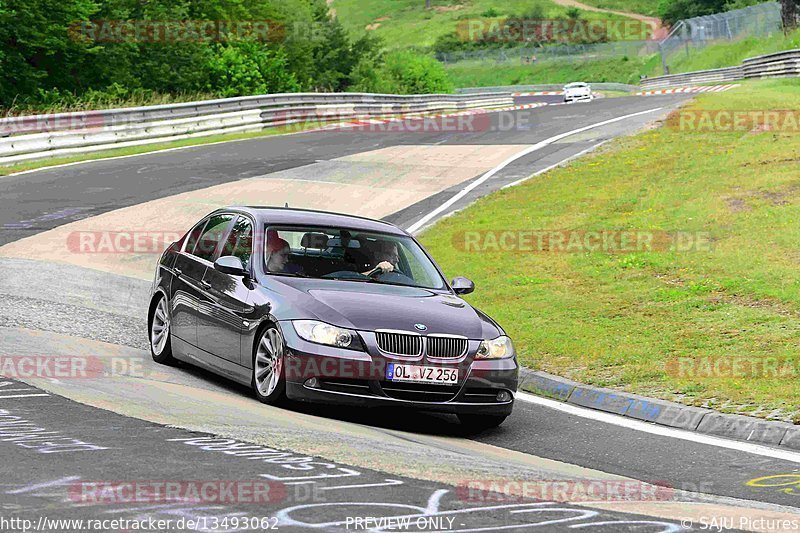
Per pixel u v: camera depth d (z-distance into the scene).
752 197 41.84
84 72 106.19
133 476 11.80
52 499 10.56
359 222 22.12
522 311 29.97
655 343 25.77
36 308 26.77
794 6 158.75
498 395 19.02
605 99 119.69
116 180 54.56
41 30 97.56
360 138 76.81
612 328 27.58
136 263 35.50
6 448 12.90
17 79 96.44
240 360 19.69
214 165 61.09
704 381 22.25
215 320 20.59
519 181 52.00
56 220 42.53
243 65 120.25
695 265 33.72
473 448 17.28
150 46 114.19
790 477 16.11
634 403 21.25
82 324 25.61
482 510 11.39
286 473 12.54
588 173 51.84
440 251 38.81
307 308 18.56
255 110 87.44
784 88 90.25
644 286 32.00
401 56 186.88
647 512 12.16
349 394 17.91
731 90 93.06
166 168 59.75
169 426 14.99
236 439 14.47
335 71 169.75
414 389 18.23
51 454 12.70
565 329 27.67
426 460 14.57
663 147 56.84
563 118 85.25
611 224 40.66
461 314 19.52
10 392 16.81
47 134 64.50
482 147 66.25
